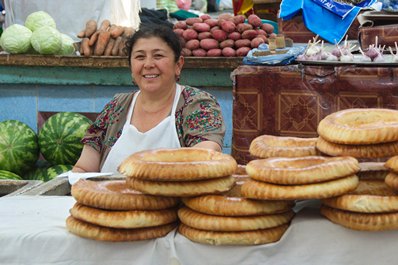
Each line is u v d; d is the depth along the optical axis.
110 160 2.87
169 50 2.80
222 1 8.16
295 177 1.53
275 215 1.62
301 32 4.75
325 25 4.65
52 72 4.64
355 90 3.78
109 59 4.47
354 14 4.60
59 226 1.76
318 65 3.85
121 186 1.79
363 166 1.84
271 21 5.82
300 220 1.65
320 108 3.86
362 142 1.61
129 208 1.64
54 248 1.70
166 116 2.87
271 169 1.56
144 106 2.89
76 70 4.61
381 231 1.59
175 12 6.23
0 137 4.22
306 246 1.63
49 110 4.76
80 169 2.94
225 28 4.50
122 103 2.95
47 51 4.56
